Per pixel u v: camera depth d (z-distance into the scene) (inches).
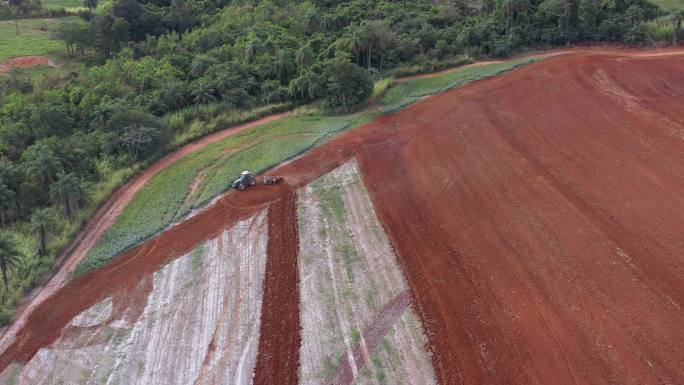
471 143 1711.4
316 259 1275.8
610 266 1153.4
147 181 1728.6
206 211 1518.2
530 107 1908.2
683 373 908.0
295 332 1079.0
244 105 2170.3
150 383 996.6
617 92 1967.3
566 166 1534.2
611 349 965.2
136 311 1174.3
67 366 1053.2
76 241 1453.0
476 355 981.2
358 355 1008.9
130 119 1918.1
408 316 1081.4
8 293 1258.6
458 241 1278.3
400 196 1483.8
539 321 1037.2
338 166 1679.4
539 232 1277.1
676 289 1080.8
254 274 1250.0
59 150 1704.0
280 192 1571.1
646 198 1365.7
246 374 997.8
